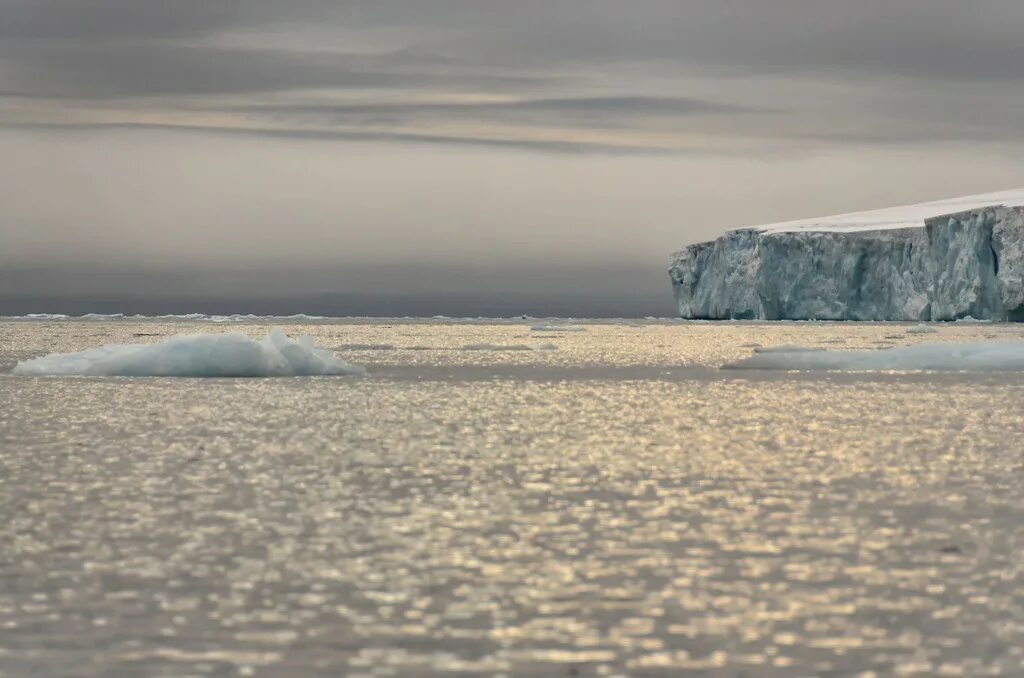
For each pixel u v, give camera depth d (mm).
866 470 80750
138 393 148125
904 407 134750
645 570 49844
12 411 124125
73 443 95750
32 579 48062
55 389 154375
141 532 57594
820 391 161000
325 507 64812
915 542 55312
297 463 83750
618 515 62562
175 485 72750
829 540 55812
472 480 75438
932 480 75625
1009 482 74688
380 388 164000
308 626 41750
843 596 45594
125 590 46344
